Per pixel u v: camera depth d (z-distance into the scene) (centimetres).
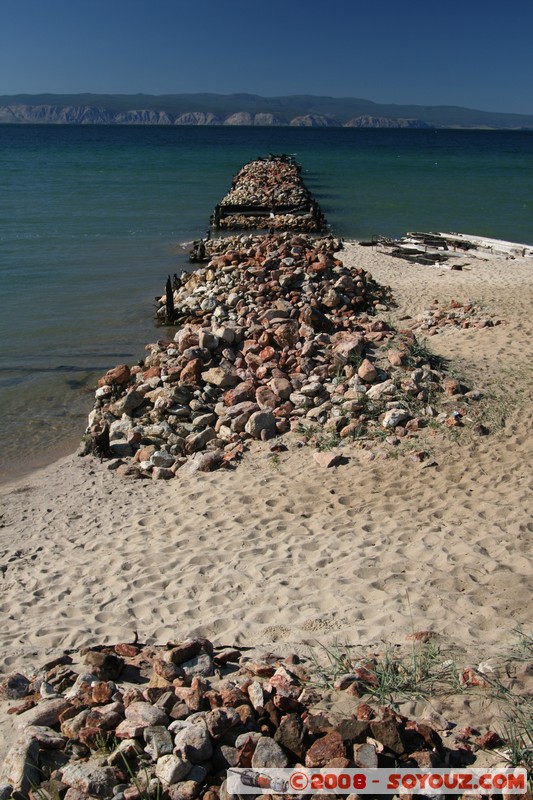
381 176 5919
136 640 557
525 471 837
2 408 1218
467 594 585
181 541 747
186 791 366
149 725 408
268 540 733
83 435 1093
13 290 2031
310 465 915
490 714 418
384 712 412
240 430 1024
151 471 956
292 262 1720
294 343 1227
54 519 831
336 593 604
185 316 1702
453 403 1028
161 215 3594
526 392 1062
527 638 504
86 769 378
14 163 6862
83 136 16212
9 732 427
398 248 2517
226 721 402
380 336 1255
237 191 4172
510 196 4425
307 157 8581
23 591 668
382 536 715
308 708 427
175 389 1105
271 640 541
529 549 660
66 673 489
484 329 1422
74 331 1653
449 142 14800
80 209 3700
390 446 935
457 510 759
